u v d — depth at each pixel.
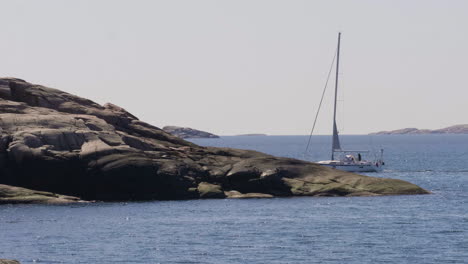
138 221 92.50
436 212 101.38
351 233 84.19
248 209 104.06
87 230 85.69
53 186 114.88
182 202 112.38
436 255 72.25
